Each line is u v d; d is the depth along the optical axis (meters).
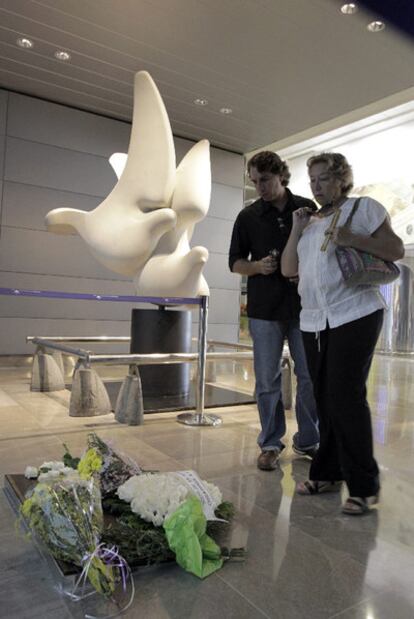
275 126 7.53
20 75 6.21
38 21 5.05
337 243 1.92
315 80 6.04
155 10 4.80
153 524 1.54
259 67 5.79
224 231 8.50
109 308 7.31
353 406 1.92
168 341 4.03
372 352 1.95
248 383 5.30
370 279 1.87
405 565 1.52
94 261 7.18
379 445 2.94
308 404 2.61
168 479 1.69
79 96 6.75
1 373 5.62
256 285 2.53
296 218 2.16
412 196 8.77
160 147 3.88
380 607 1.30
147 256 4.03
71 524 1.32
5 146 6.57
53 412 3.51
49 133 6.88
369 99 6.51
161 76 6.11
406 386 5.55
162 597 1.30
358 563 1.52
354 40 5.09
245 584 1.38
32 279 6.75
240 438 2.99
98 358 3.21
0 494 1.95
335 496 2.09
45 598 1.28
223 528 1.71
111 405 3.69
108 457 1.81
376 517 1.88
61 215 4.28
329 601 1.32
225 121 7.39
